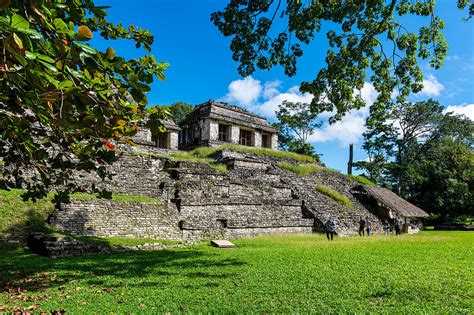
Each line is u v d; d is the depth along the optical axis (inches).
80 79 106.2
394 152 1738.4
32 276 286.0
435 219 1485.0
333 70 459.5
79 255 409.1
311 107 485.4
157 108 160.9
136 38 166.1
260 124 1289.4
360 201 1079.0
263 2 411.2
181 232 619.8
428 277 299.4
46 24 102.9
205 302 214.4
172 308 199.9
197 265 351.3
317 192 973.2
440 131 1616.6
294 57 445.4
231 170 883.4
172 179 714.8
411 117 1626.5
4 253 397.7
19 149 198.7
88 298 222.2
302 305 209.9
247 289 249.9
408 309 201.9
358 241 640.4
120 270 319.0
